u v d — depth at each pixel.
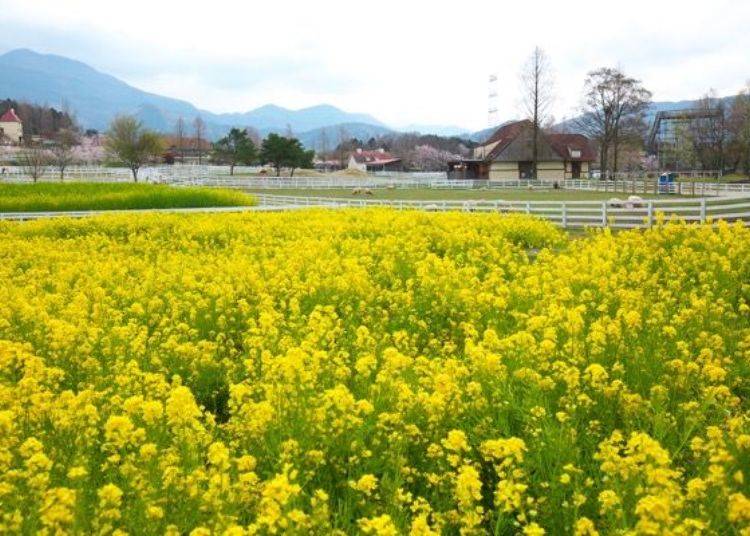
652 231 17.50
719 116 100.25
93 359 8.73
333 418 6.04
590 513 5.12
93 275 15.54
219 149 117.50
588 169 95.62
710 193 50.94
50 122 184.00
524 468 5.56
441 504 5.33
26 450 5.22
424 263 14.92
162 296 13.48
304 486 5.45
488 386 7.06
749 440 5.07
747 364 8.00
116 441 5.41
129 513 4.76
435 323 11.50
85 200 42.00
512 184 75.44
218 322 11.13
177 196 44.47
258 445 6.03
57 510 4.21
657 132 128.25
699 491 4.52
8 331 10.57
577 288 12.17
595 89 92.50
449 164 104.25
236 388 6.66
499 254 17.27
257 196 53.38
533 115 85.44
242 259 16.11
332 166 165.25
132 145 86.06
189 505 4.86
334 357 8.33
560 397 6.87
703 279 12.77
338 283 12.90
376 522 4.07
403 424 6.13
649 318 9.87
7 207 40.09
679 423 6.64
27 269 17.97
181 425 5.89
